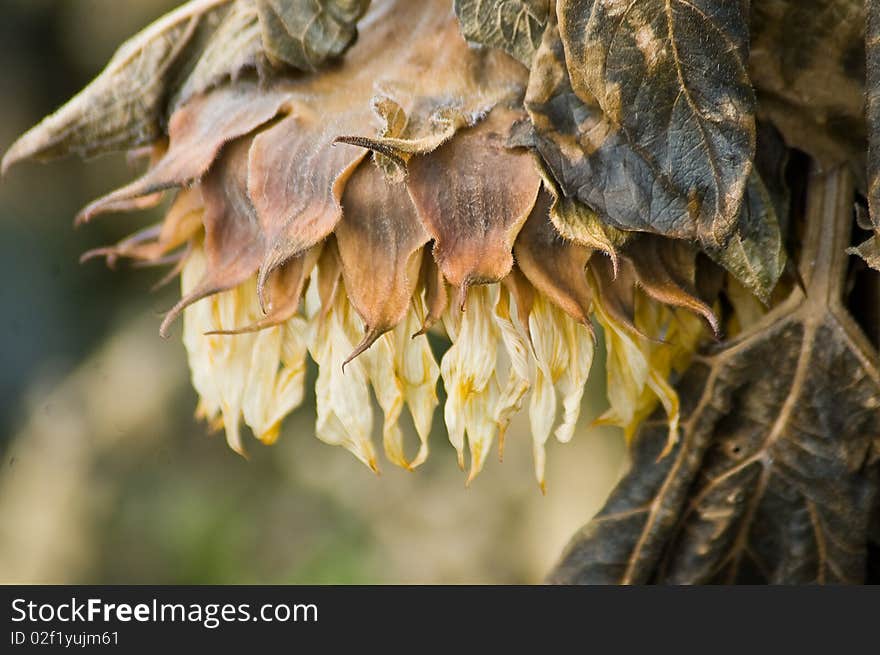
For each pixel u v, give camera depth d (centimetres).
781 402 64
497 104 57
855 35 58
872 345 62
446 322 58
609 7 55
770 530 65
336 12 59
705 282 61
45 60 158
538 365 58
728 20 55
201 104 60
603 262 58
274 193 58
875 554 67
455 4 57
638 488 66
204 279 58
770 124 60
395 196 57
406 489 159
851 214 62
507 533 151
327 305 58
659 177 55
